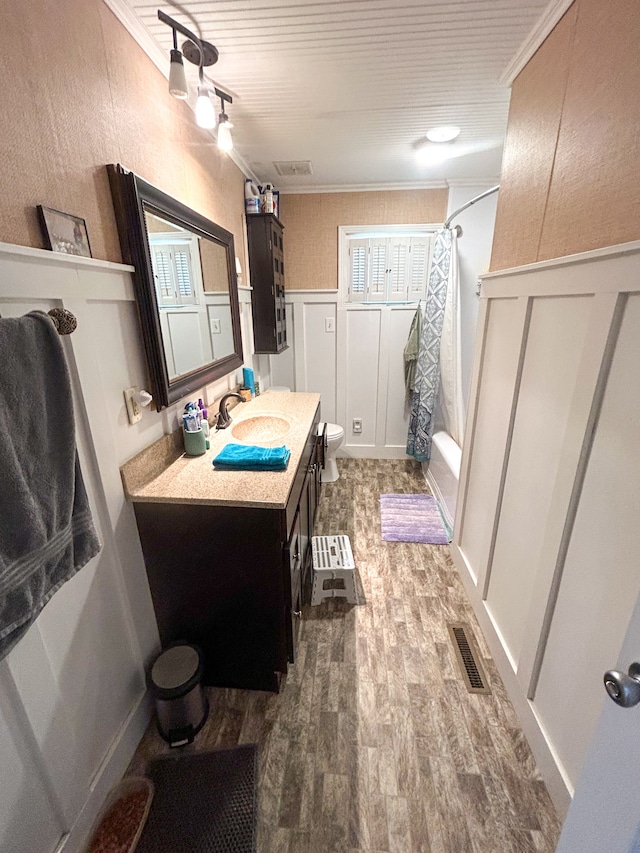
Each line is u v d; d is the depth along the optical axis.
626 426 0.83
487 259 2.91
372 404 3.39
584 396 0.95
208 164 1.74
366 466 3.40
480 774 1.14
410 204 2.85
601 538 0.90
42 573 0.71
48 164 0.83
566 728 1.03
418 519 2.52
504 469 1.45
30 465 0.69
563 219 1.09
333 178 2.68
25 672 0.80
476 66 1.38
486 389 1.66
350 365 3.28
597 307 0.91
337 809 1.06
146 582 1.29
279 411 2.09
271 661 1.36
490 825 1.03
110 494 1.08
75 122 0.90
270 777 1.14
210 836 1.01
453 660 1.52
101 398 1.03
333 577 1.79
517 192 1.38
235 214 2.16
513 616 1.37
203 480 1.27
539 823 1.03
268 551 1.21
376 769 1.15
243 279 2.35
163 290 1.28
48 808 0.87
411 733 1.25
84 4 0.92
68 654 0.93
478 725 1.28
